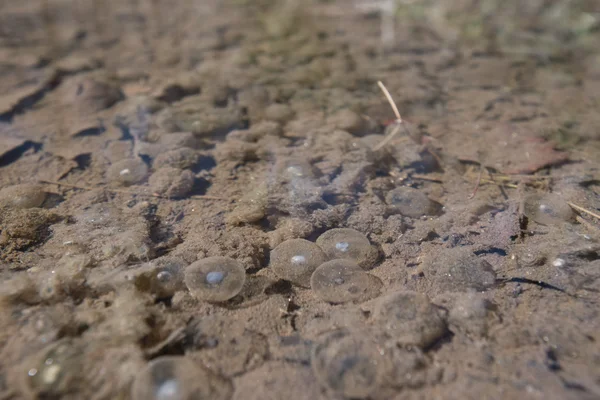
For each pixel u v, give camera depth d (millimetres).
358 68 189
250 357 81
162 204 119
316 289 93
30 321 85
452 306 91
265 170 131
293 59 196
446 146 143
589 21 227
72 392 73
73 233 108
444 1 256
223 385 76
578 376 77
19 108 159
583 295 94
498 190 125
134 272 95
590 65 191
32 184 124
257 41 212
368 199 122
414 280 98
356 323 87
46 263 99
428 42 212
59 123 151
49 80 176
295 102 165
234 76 181
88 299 90
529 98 167
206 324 87
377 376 77
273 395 75
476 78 182
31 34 216
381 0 257
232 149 139
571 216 115
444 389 76
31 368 76
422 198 122
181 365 76
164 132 146
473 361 80
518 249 106
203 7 251
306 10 248
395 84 177
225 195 123
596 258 102
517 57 198
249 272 100
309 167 131
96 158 136
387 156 138
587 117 155
